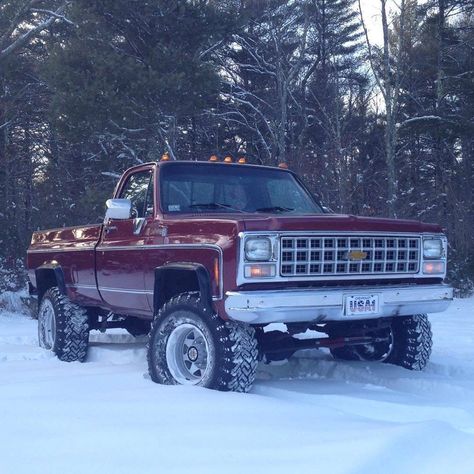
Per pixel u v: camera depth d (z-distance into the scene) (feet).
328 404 19.07
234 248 19.45
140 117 67.26
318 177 80.07
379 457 13.70
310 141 97.86
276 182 26.37
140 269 23.31
